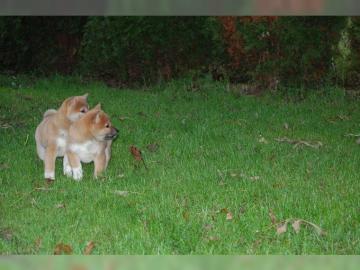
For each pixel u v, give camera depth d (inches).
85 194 346.3
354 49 628.4
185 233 290.5
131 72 701.3
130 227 299.7
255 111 556.7
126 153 434.0
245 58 656.4
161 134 481.4
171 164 404.5
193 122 516.4
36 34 771.4
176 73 690.2
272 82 637.3
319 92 608.7
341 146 441.4
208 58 687.1
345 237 284.0
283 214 311.1
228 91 638.5
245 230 295.3
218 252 272.5
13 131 486.6
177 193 345.7
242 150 432.1
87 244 278.8
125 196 342.6
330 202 326.3
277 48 628.7
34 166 404.2
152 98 613.3
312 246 277.4
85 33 715.4
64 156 391.9
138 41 682.2
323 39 619.8
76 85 695.1
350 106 569.6
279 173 379.6
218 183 361.7
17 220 310.2
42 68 776.3
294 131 486.0
